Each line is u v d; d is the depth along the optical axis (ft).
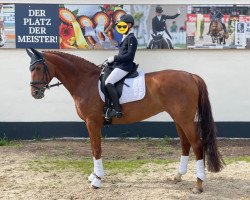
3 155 28.27
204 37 32.68
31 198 19.93
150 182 22.20
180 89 20.06
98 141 21.38
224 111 33.22
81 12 32.65
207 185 21.59
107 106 20.92
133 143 32.04
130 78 21.04
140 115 21.01
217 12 32.53
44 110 33.42
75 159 27.45
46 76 21.15
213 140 20.06
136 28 32.76
